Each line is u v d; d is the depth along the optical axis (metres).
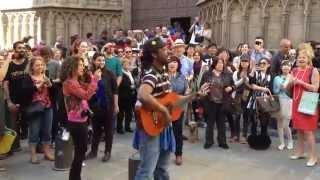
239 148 9.01
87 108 6.41
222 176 7.18
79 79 6.38
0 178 7.00
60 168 7.44
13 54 7.83
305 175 7.26
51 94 8.56
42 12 19.75
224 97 8.98
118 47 11.91
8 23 21.45
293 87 7.98
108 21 20.27
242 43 11.24
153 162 5.13
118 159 8.12
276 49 11.50
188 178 7.05
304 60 7.85
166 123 4.98
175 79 8.16
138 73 10.77
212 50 11.19
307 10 10.89
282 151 8.78
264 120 8.86
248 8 11.99
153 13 19.62
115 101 8.06
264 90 9.04
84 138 6.37
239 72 9.38
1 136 7.16
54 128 8.67
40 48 9.51
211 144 9.00
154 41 5.08
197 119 10.85
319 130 10.23
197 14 17.94
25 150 8.73
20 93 7.63
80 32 19.88
